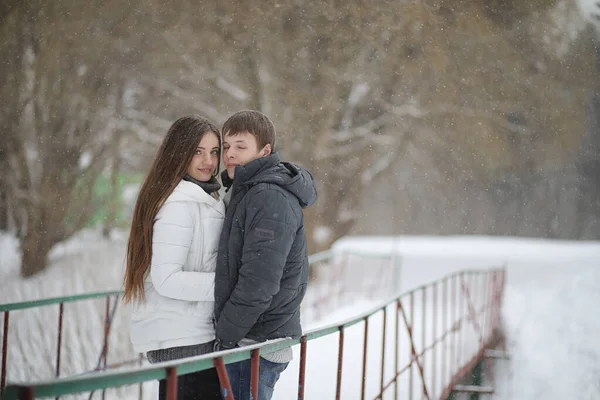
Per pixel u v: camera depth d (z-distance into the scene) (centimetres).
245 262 350
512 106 2198
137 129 2112
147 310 362
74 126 1862
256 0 1881
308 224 2205
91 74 1880
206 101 2138
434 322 878
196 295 355
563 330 1432
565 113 2277
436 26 1931
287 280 371
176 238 355
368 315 497
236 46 1975
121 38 1898
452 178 2583
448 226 4081
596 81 2220
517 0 1983
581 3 2119
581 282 1947
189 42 1966
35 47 1762
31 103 1809
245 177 369
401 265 2283
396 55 2012
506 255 2395
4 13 1697
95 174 1975
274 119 2075
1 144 1759
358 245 2647
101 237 2109
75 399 744
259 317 369
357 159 2345
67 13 1761
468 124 2239
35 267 1666
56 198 1786
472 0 1908
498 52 2045
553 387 1068
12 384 226
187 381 370
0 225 1803
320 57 1984
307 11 1892
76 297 560
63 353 1016
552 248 2583
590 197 3831
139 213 366
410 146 2434
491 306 1325
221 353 305
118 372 251
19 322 1094
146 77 2050
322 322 1208
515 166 2447
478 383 1077
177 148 371
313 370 797
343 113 2267
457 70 2078
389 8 1873
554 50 2116
